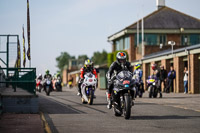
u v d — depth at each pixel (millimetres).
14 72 24766
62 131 16438
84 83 32125
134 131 16453
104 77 88812
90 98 31672
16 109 23578
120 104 21422
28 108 23688
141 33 105062
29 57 30141
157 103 33781
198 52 54094
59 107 29328
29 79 24469
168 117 21906
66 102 35719
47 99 41500
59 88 73500
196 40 106688
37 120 20031
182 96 47438
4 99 23500
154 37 105312
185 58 60500
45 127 17531
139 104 32375
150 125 18406
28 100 23688
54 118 21422
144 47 99125
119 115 22469
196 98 42438
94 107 29281
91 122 19594
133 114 23656
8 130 16438
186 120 20422
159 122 19562
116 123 19188
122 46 112375
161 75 50031
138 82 44281
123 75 20922
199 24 107250
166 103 33844
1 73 26469
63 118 21422
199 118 21375
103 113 24328
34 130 16438
